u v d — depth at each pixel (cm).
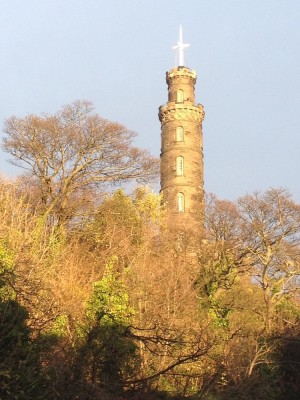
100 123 3975
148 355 1969
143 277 2427
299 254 3950
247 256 4097
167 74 7631
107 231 3184
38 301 1745
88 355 1741
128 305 2067
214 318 3050
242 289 3700
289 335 3216
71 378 1602
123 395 1698
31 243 2158
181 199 6775
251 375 2739
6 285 1521
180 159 7006
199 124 7281
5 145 3834
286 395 3002
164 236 3653
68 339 1797
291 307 3734
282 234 4006
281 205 4109
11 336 1322
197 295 3384
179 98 7462
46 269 2036
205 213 4384
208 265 3731
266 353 2977
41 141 3850
